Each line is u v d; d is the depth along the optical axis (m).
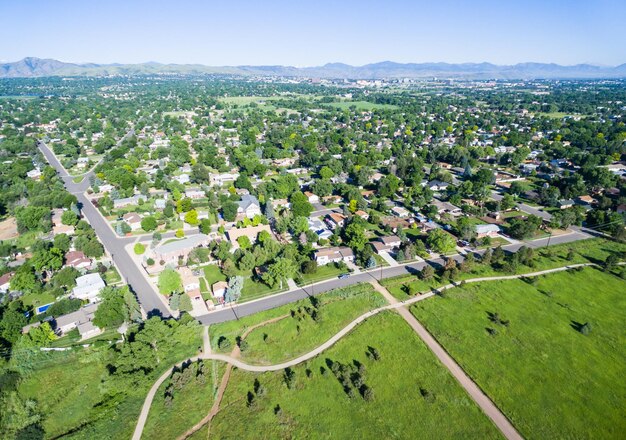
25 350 97.44
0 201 196.12
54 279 128.38
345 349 100.62
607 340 103.44
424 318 111.44
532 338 103.81
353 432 79.31
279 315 113.81
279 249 144.75
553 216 173.62
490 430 79.00
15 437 78.81
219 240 159.38
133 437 78.69
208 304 118.06
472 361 96.12
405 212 188.50
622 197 191.88
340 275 135.00
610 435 77.75
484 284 128.50
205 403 86.12
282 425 81.12
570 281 130.38
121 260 147.62
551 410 83.06
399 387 89.50
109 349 98.75
